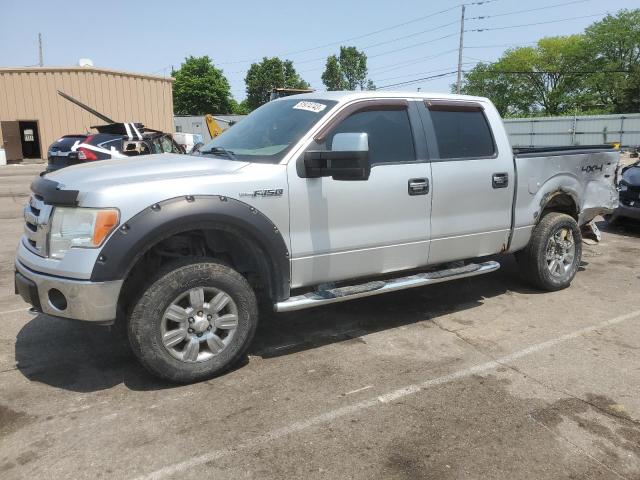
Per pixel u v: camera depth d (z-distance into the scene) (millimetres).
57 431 3139
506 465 2881
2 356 4152
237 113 77750
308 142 4020
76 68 30219
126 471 2793
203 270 3600
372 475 2783
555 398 3582
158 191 3441
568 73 70125
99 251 3295
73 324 4801
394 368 4004
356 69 87000
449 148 4801
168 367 3574
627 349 4391
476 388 3707
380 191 4305
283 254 3898
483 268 5070
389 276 4727
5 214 10992
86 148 10508
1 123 29578
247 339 3873
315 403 3480
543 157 5539
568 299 5664
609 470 2854
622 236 9141
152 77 32844
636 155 10719
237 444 3027
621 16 65375
